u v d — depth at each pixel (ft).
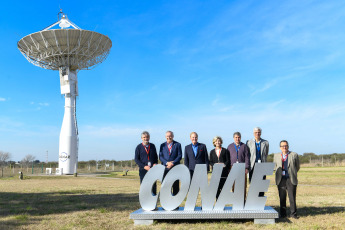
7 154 284.00
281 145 35.09
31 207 45.29
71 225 31.83
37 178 149.38
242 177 32.91
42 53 181.68
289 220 32.89
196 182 33.22
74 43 179.93
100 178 146.20
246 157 35.47
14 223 33.24
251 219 33.09
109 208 43.27
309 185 83.61
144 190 33.65
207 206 33.01
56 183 106.63
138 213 32.12
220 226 29.96
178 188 35.86
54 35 172.86
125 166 295.28
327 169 167.12
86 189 78.48
